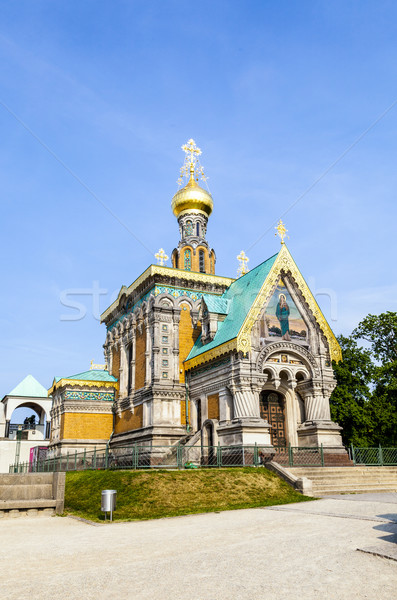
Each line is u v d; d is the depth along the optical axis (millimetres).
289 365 33781
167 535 13367
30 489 19578
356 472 26844
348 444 41250
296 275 35281
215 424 31969
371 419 40906
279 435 34219
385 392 42469
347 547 10430
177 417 35781
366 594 7500
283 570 8883
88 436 41875
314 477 25094
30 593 7969
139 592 7883
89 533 14383
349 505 17797
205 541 12086
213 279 41156
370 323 45844
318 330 35250
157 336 37375
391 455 31547
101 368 49625
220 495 20594
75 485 24188
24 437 60656
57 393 44812
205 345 36406
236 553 10438
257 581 8266
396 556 9312
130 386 41500
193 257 46594
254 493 21266
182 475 22281
